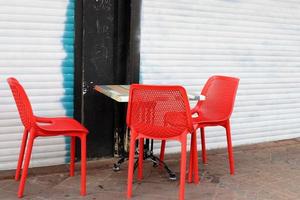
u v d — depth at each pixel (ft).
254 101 18.93
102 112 15.19
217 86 14.89
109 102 15.25
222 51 17.57
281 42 19.26
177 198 12.16
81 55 14.55
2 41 13.37
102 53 14.84
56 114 14.56
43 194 12.07
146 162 15.44
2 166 13.99
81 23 14.37
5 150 13.94
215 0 16.99
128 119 11.62
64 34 14.19
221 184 13.51
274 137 19.92
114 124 15.47
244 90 18.52
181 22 16.30
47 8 13.82
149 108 11.48
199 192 12.71
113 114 15.42
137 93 11.32
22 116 12.15
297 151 18.06
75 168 14.42
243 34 18.03
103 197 12.02
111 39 14.96
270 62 19.10
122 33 15.11
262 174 14.70
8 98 13.70
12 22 13.41
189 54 16.74
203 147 15.69
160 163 14.17
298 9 19.48
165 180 13.66
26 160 11.62
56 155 14.75
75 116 14.83
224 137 18.17
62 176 13.66
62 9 14.02
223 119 13.92
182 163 11.53
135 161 14.90
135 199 11.97
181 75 16.69
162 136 11.74
